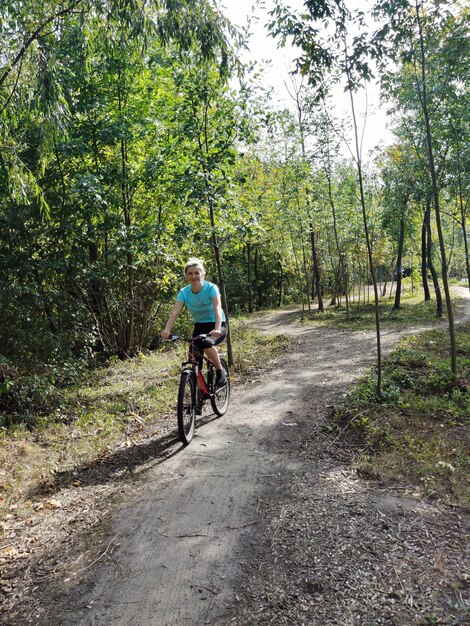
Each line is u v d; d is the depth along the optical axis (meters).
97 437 5.49
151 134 10.76
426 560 2.77
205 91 8.17
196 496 3.87
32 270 9.07
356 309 22.88
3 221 8.70
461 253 41.31
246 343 12.48
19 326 8.42
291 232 19.77
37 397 6.61
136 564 2.99
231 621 2.42
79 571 2.96
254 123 8.70
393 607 2.40
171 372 9.08
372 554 2.88
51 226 9.38
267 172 18.80
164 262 12.05
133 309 12.07
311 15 5.44
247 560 2.94
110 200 10.02
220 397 6.11
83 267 10.01
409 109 8.27
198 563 2.95
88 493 4.07
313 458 4.48
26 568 3.03
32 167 9.17
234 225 9.63
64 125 6.44
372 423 5.18
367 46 5.63
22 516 3.71
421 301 23.86
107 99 10.16
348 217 20.73
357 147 6.07
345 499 3.61
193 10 6.02
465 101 7.59
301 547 3.02
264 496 3.78
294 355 10.26
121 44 6.98
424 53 6.39
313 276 33.75
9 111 6.59
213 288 5.21
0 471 4.54
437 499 3.51
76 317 9.84
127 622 2.49
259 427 5.49
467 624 2.24
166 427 5.75
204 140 8.84
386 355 8.97
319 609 2.44
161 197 11.24
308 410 5.97
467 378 6.86
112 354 12.05
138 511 3.69
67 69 8.84
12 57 6.30
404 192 14.68
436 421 5.34
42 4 6.11
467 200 11.09
